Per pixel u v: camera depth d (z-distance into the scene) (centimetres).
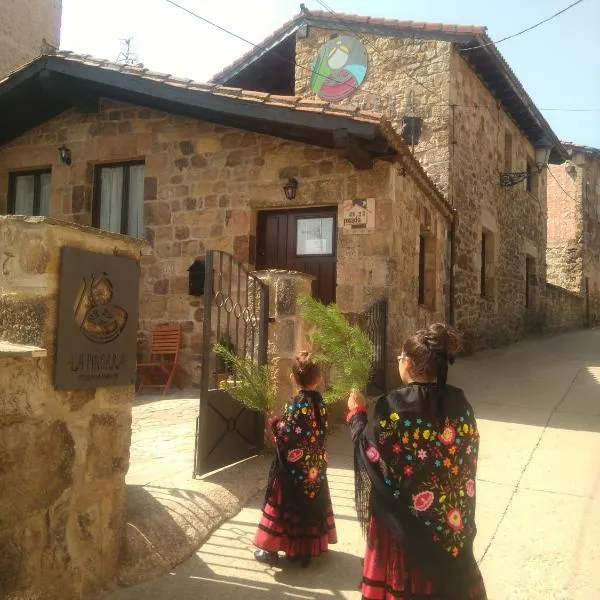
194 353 888
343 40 1266
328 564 360
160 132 943
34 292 279
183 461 517
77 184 984
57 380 281
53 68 886
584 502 449
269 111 774
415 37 1195
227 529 404
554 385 893
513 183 1474
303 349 563
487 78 1360
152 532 359
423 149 1173
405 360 251
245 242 878
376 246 801
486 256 1441
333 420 649
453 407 241
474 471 244
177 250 917
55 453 284
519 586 337
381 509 237
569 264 2311
